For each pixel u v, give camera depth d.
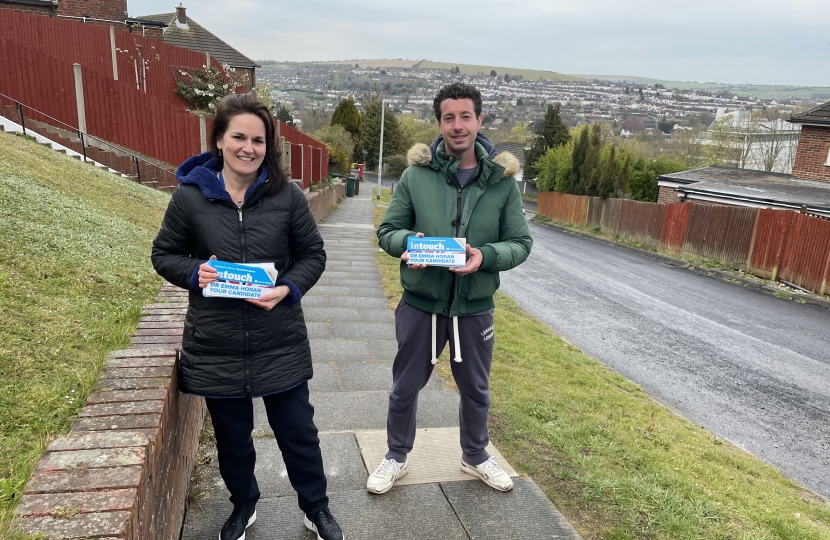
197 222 1.99
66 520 1.24
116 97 11.69
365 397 4.15
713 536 2.63
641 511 2.78
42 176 5.64
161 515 1.78
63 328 2.50
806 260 11.69
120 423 1.68
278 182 2.09
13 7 17.00
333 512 2.62
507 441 3.47
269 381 2.07
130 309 2.83
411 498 2.77
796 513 3.15
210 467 2.89
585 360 6.05
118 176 9.55
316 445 2.29
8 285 2.77
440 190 2.58
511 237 2.64
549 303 9.50
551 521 2.64
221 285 1.92
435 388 4.35
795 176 19.84
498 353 5.57
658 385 5.86
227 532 2.29
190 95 16.50
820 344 7.91
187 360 2.04
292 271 2.13
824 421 5.22
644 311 9.34
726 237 14.57
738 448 4.41
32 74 10.84
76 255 3.62
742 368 6.63
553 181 31.48
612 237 21.42
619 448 3.55
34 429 1.77
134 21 20.27
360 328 6.17
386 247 2.62
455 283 2.56
